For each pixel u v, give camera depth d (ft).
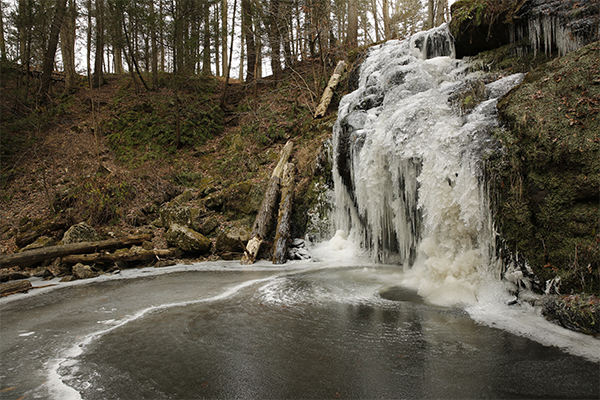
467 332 12.68
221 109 56.85
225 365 10.81
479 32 27.32
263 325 14.17
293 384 9.58
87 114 59.26
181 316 15.70
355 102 31.91
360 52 44.88
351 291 19.03
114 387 9.68
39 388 9.73
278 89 56.29
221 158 47.11
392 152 22.53
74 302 18.92
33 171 45.88
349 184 28.86
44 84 60.70
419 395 8.87
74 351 12.25
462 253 17.60
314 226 33.06
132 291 20.94
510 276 15.65
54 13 58.80
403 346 11.76
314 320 14.58
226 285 21.52
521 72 23.38
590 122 14.08
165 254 30.35
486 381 9.41
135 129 52.95
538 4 23.32
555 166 14.52
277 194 34.60
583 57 16.11
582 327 12.00
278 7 50.72
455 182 18.10
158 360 11.30
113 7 54.65
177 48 54.85
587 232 13.37
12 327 15.01
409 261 23.22
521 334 12.23
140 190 40.40
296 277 22.99
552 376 9.50
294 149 41.29
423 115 21.30
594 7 20.31
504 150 16.29
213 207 37.83
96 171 43.70
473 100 20.31
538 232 14.92
